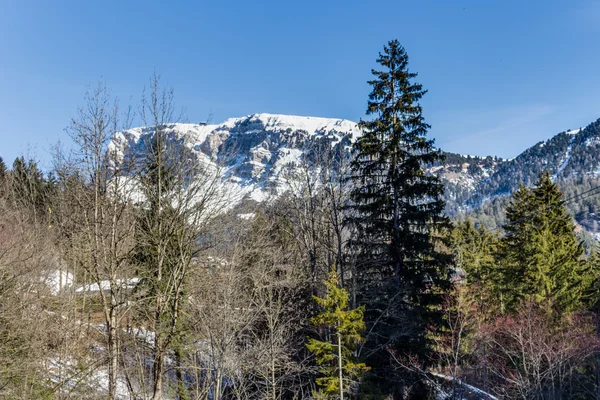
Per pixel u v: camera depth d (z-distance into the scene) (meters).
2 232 14.33
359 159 17.86
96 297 15.38
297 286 19.72
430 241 18.00
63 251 12.30
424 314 16.56
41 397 12.27
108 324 10.85
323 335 18.77
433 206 16.64
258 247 17.59
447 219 16.91
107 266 10.95
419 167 16.92
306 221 20.94
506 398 21.66
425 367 17.14
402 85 17.53
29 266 13.62
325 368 15.64
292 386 17.59
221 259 15.36
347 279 18.23
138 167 12.30
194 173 13.63
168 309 12.40
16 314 12.79
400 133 17.16
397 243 16.83
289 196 20.88
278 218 21.75
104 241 11.27
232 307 14.32
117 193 11.48
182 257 12.52
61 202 11.48
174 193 13.35
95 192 11.01
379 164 17.45
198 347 14.49
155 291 12.38
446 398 18.47
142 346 13.17
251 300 15.63
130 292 12.16
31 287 14.23
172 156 13.29
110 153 11.46
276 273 20.72
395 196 16.98
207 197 13.45
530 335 19.86
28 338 12.63
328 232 19.94
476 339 21.61
